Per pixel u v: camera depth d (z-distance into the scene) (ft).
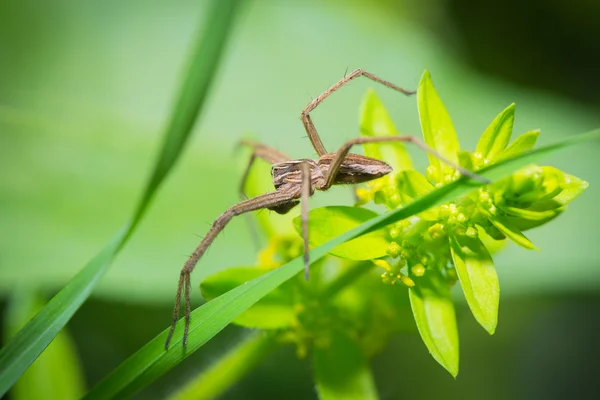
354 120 0.86
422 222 0.54
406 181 0.53
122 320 0.79
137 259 0.70
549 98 0.95
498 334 0.91
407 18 1.06
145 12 0.91
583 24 1.06
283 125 0.84
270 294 0.58
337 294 0.58
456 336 0.53
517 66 1.07
